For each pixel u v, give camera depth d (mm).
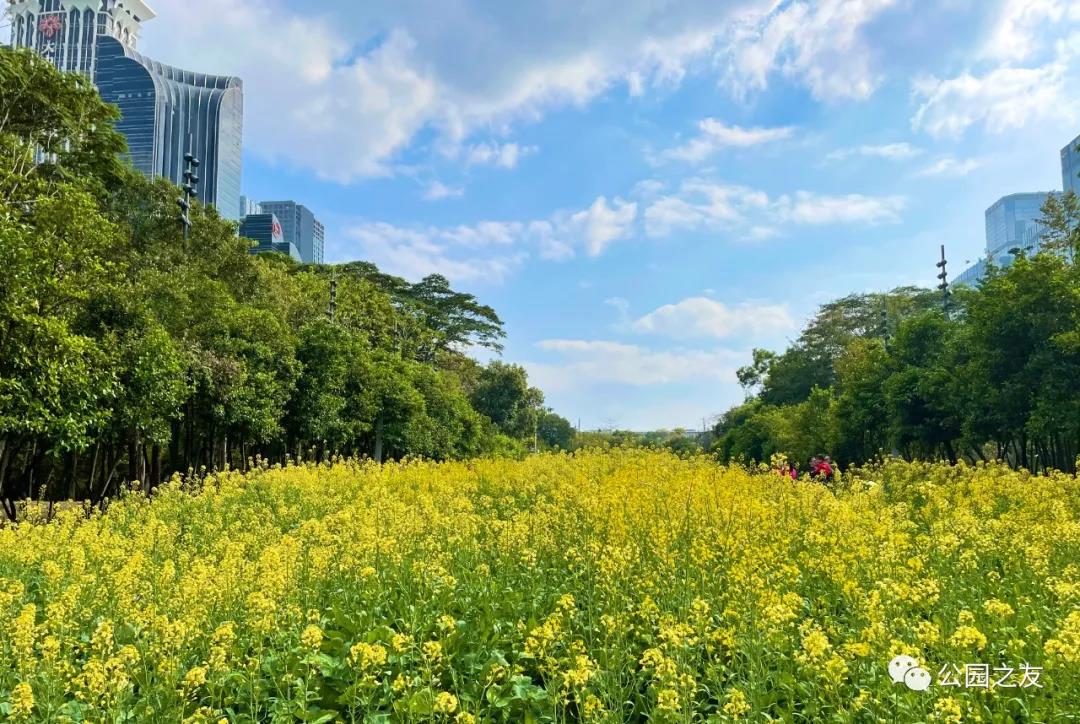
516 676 3809
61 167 17844
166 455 22219
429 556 5926
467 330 57906
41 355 10203
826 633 4473
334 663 4086
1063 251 25656
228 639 3879
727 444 55344
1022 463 20234
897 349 26297
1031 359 16922
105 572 6113
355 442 27531
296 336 21344
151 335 12977
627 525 7234
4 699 3752
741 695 3176
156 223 21656
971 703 3381
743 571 4969
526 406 61156
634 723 3785
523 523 6992
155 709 3553
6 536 7539
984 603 4602
